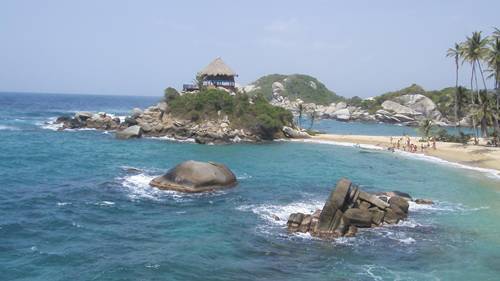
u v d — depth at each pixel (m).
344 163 61.22
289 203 37.38
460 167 59.69
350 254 25.98
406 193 40.19
